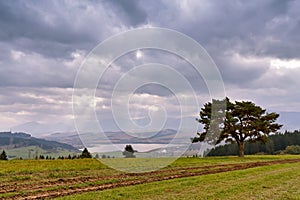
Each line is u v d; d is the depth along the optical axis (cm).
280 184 1388
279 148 8931
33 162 2609
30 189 1301
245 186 1324
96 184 1445
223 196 1095
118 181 1543
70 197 1090
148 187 1304
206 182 1448
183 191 1195
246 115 4406
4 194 1176
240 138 4494
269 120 4481
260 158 4038
